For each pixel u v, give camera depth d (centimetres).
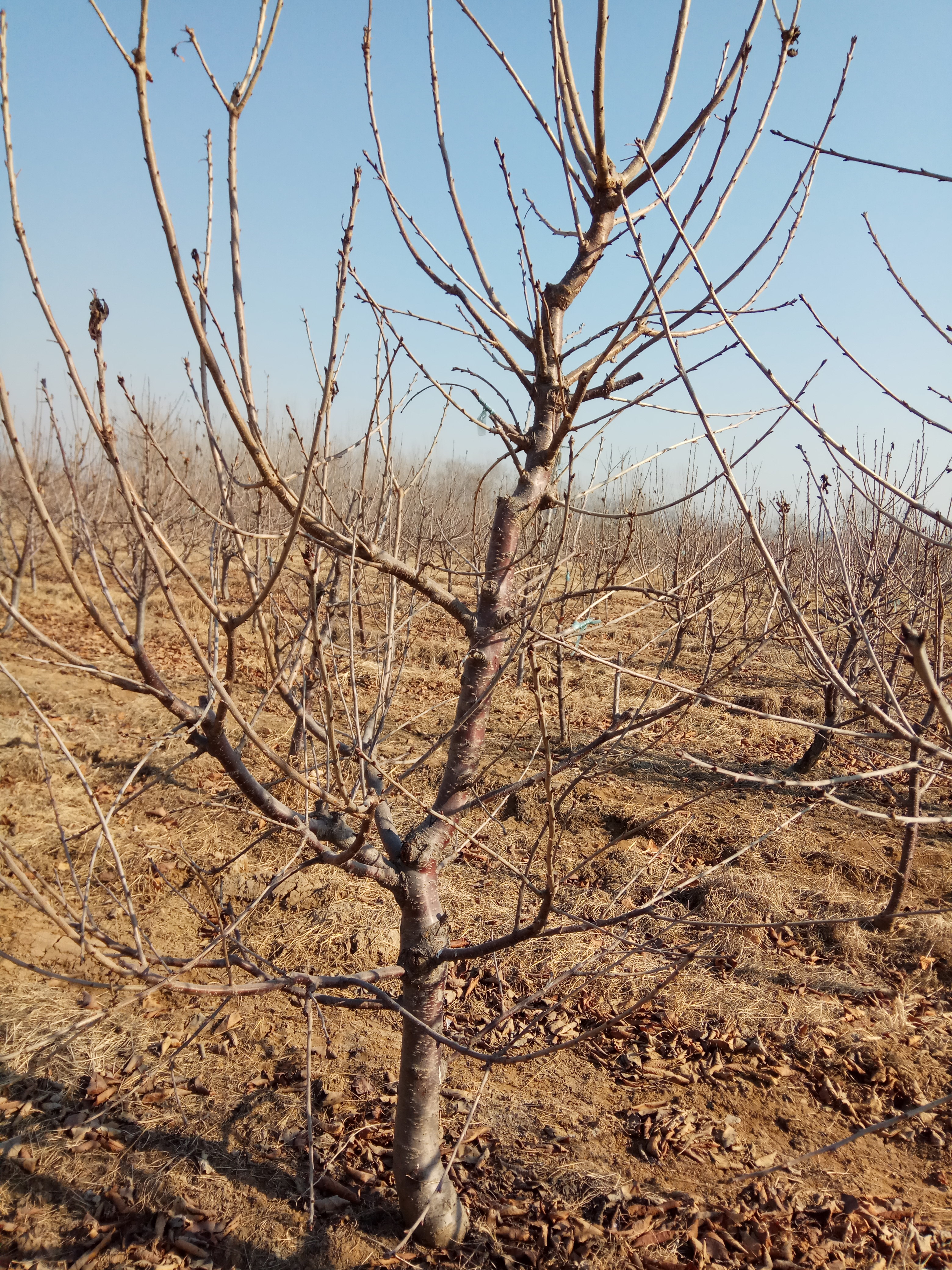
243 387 169
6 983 398
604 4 199
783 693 947
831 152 176
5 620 994
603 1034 397
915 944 477
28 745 668
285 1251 277
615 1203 297
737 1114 351
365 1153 317
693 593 277
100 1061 357
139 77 136
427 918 247
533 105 228
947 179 164
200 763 665
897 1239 284
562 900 501
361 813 202
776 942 478
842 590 564
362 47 222
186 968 202
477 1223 289
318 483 197
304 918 475
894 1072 373
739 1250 279
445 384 241
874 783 702
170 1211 289
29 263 132
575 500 260
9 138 128
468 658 238
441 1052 270
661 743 799
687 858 574
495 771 689
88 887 183
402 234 238
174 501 1248
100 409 144
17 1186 296
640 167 230
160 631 1150
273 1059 369
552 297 234
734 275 229
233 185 156
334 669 232
